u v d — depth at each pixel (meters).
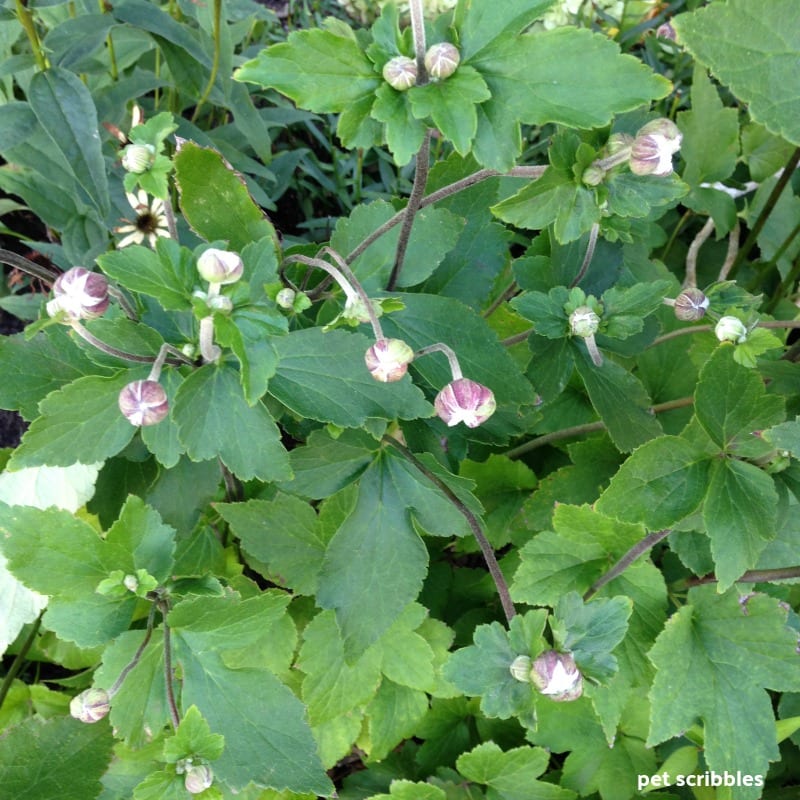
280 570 0.32
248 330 0.23
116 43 0.43
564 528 0.30
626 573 0.31
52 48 0.34
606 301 0.29
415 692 0.34
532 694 0.25
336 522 0.32
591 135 0.25
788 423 0.23
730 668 0.29
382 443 0.29
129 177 0.24
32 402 0.27
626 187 0.24
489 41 0.21
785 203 0.45
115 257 0.22
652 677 0.30
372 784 0.35
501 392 0.28
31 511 0.25
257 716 0.26
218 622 0.26
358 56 0.21
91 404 0.25
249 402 0.22
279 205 0.54
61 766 0.31
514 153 0.21
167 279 0.23
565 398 0.36
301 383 0.25
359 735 0.35
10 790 0.31
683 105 0.50
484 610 0.37
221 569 0.34
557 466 0.40
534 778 0.33
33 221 0.51
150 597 0.26
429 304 0.29
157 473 0.33
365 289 0.29
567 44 0.21
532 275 0.30
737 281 0.48
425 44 0.21
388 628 0.30
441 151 0.49
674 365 0.39
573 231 0.24
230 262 0.22
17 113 0.34
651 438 0.30
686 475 0.26
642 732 0.33
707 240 0.51
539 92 0.21
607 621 0.25
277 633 0.33
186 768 0.23
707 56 0.20
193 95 0.40
